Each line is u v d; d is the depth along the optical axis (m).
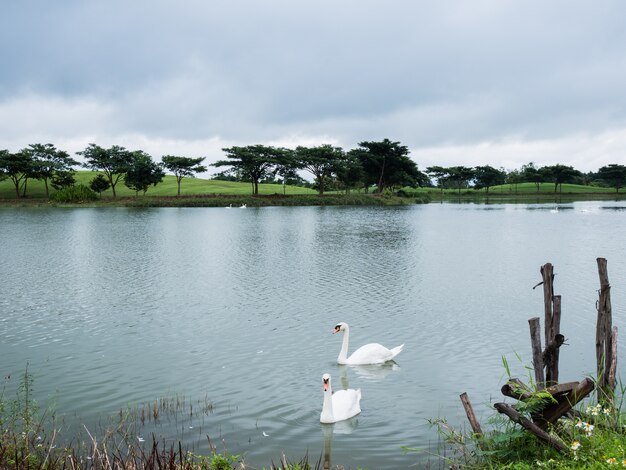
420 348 18.88
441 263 38.50
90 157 147.00
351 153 176.88
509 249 46.44
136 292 28.70
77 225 73.44
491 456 9.96
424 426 12.63
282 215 97.00
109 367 16.91
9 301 26.59
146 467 9.53
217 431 12.38
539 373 10.41
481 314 23.58
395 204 145.75
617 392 13.41
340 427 12.63
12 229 67.06
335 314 23.72
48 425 12.66
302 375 16.22
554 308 10.65
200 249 47.00
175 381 15.69
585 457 8.75
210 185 192.25
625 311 23.23
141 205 128.00
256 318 23.05
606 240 53.38
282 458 10.79
